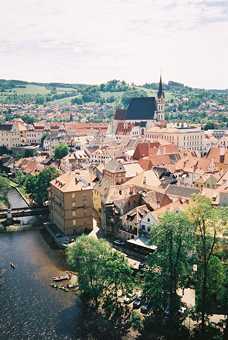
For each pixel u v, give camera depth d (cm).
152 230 12669
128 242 16612
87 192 19250
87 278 12875
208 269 11962
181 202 17325
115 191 19838
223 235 11894
